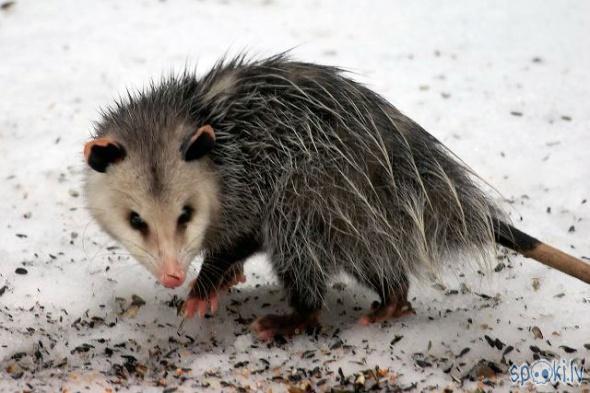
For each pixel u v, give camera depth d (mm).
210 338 6383
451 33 10930
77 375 5719
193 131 6219
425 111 9266
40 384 5570
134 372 5812
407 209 6234
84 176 6559
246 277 7242
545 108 9336
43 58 10211
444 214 6391
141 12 11391
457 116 9195
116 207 6023
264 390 5586
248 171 6371
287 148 6285
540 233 7480
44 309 6445
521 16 11297
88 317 6426
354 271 6387
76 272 6934
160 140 6117
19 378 5672
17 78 9781
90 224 7621
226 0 11742
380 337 6207
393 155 6297
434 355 5992
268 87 6480
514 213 7754
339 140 6219
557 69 10078
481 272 6883
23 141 8773
